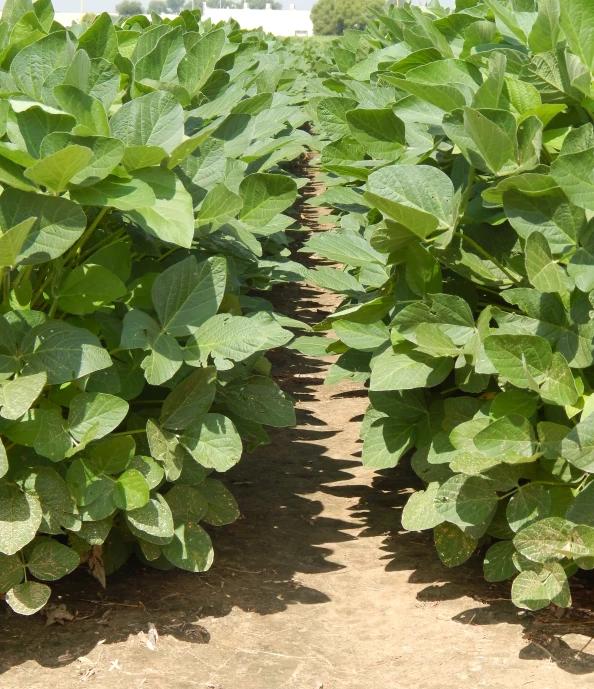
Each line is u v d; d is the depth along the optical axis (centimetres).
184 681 233
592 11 255
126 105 243
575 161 226
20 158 220
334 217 535
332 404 517
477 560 312
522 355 221
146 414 280
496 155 248
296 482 396
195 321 254
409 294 285
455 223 262
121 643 250
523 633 260
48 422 232
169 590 285
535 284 234
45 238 220
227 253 313
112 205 222
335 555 320
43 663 239
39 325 234
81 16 467
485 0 303
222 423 255
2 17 349
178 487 266
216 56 301
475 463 245
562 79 267
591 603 274
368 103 354
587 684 231
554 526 233
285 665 244
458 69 298
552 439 239
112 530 280
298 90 859
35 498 234
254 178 283
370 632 264
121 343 234
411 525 271
